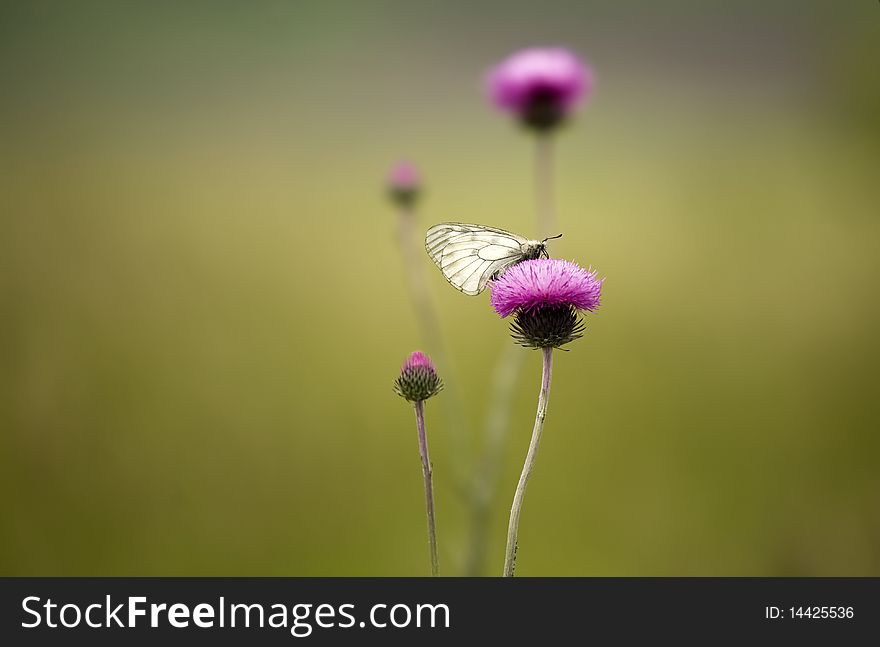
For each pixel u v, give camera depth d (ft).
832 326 27.94
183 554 22.90
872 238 32.01
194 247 32.50
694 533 23.18
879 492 23.16
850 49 38.88
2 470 24.04
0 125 56.65
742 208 35.83
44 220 32.14
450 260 13.75
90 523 23.54
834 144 39.06
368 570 22.75
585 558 23.06
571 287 11.31
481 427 25.84
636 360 27.50
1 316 26.91
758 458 24.77
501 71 22.29
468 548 19.97
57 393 25.39
